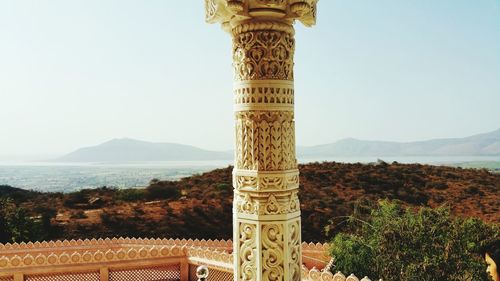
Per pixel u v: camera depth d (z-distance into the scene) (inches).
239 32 151.3
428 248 537.0
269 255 146.1
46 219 1098.7
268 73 147.6
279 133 147.9
